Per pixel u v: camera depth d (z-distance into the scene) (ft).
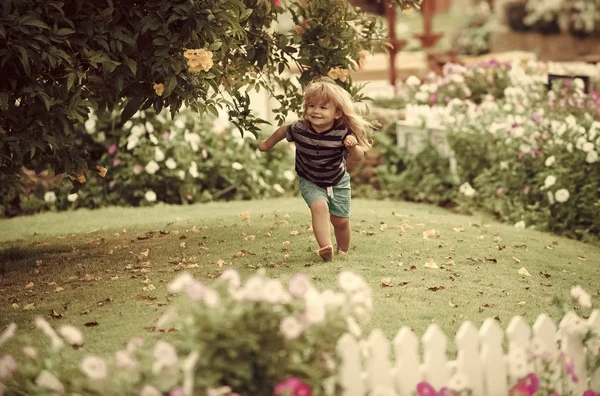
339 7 26.91
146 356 16.53
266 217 30.42
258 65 27.94
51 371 13.96
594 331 16.03
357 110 27.58
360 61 27.43
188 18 23.21
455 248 26.22
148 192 39.32
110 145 40.63
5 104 22.27
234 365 13.00
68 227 33.50
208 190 41.04
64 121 23.53
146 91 24.86
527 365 15.07
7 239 31.45
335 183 23.71
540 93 41.65
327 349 13.55
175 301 20.42
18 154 22.99
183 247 26.12
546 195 34.55
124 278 22.99
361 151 22.79
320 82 23.38
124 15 24.41
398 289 21.49
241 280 21.89
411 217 31.30
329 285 21.27
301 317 13.44
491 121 39.14
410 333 14.03
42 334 18.78
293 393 12.81
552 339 15.55
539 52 80.79
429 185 40.52
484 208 37.88
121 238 28.84
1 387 13.53
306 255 24.47
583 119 35.91
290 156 43.09
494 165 37.45
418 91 48.60
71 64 23.13
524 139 35.96
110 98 26.96
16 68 22.77
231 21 23.41
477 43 86.43
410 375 13.99
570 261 26.86
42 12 22.56
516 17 87.04
